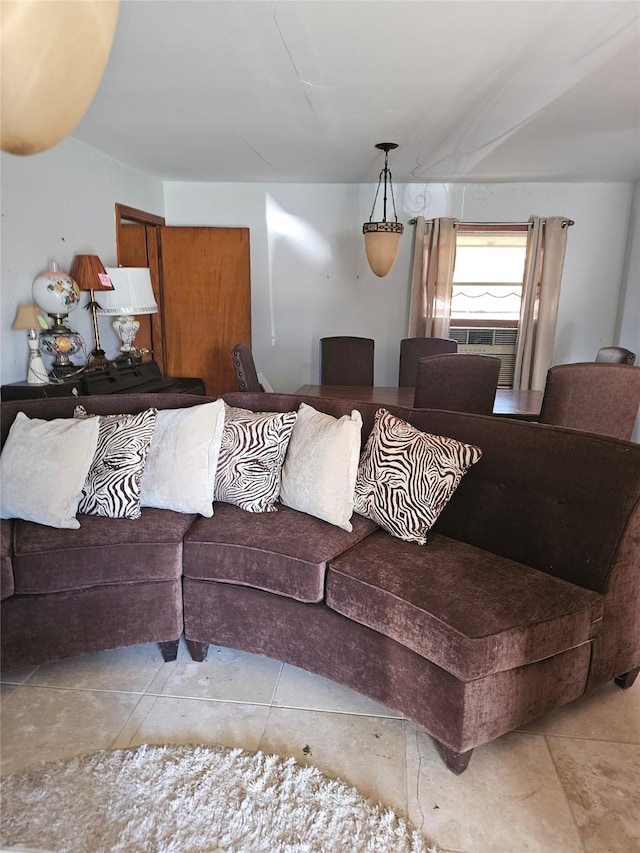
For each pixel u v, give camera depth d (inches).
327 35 80.5
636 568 68.6
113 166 153.4
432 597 63.7
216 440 87.2
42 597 74.4
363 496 81.9
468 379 120.6
